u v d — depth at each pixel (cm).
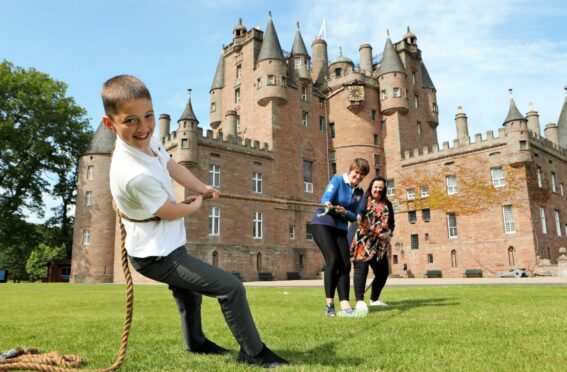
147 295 1308
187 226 3203
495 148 3556
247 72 4381
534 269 3225
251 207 3644
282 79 4053
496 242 3456
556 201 3750
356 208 671
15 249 4675
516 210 3394
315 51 5172
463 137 4153
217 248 3347
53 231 4594
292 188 4000
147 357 356
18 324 609
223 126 4641
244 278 3459
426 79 4791
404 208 4072
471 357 328
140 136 282
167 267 303
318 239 652
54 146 4106
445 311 639
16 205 3716
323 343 398
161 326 565
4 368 298
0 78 3638
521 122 3438
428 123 4662
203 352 371
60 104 3997
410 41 4794
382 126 4431
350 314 620
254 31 4391
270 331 475
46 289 1930
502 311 625
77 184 4081
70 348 411
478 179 3625
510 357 327
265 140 3981
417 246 3941
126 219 303
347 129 4353
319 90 4675
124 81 274
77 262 3906
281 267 3741
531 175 3478
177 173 337
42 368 294
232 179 3559
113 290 1750
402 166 4162
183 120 3319
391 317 581
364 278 680
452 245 3700
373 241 689
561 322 507
